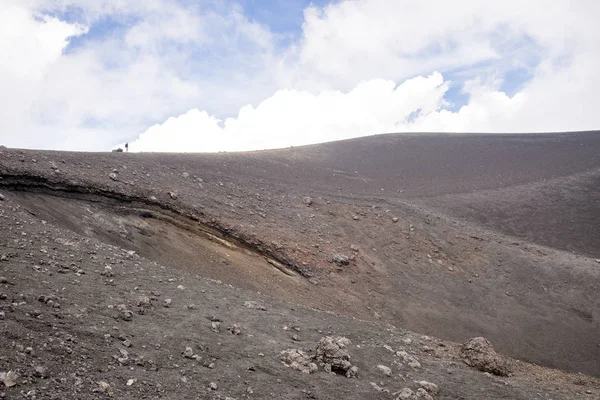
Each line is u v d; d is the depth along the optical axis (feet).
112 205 60.39
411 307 76.43
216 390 22.41
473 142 231.71
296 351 29.91
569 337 81.35
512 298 89.71
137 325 27.43
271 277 67.10
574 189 158.10
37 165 56.24
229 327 32.01
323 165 174.29
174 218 66.90
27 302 24.84
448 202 140.67
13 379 16.84
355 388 27.78
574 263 106.11
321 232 87.61
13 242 34.17
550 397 36.45
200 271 58.23
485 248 106.01
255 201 89.40
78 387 18.12
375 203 113.19
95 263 36.70
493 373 41.29
